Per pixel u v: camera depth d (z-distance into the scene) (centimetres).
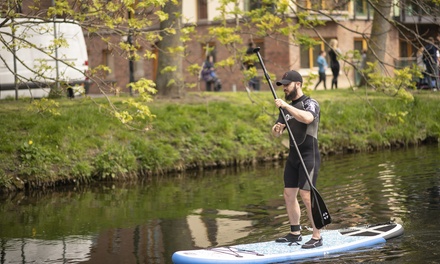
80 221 1398
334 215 1344
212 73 3291
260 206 1478
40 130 1888
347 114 2331
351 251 1091
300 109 1088
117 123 2005
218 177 1861
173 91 2372
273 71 3675
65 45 1491
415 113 2416
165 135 2039
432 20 1798
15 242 1251
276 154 2122
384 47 2816
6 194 1697
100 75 1756
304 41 1812
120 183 1827
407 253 1074
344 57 1825
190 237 1248
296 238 1125
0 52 2355
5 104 2134
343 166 1914
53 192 1712
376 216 1319
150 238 1253
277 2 1789
